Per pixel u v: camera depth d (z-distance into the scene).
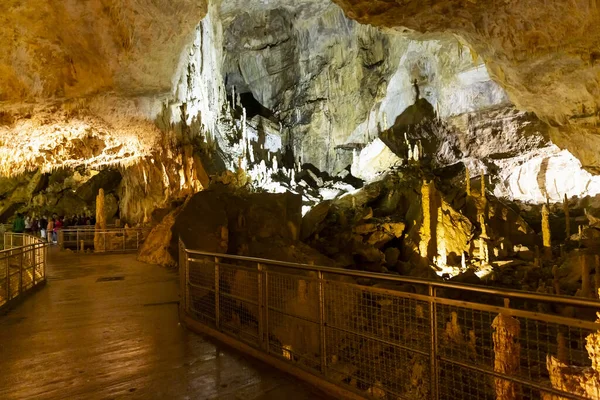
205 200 13.73
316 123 29.50
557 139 10.92
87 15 10.91
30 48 11.72
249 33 28.78
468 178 22.03
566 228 20.45
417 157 24.22
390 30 11.16
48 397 3.66
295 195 16.73
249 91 32.28
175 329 5.80
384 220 20.72
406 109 24.98
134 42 11.87
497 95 21.55
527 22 7.91
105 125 16.33
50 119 15.02
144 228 18.62
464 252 19.47
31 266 8.91
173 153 18.89
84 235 20.47
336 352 3.68
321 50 28.55
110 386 3.87
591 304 2.13
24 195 27.03
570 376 3.65
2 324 6.16
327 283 3.76
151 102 15.62
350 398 3.39
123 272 11.56
